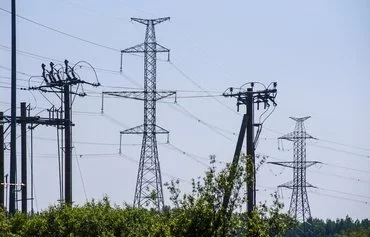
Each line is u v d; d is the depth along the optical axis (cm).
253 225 6159
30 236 10388
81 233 10556
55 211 10731
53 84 11656
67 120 11569
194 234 6072
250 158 6266
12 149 8444
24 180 12181
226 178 6175
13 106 8375
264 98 11494
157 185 14062
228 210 6172
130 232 10156
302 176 19800
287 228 6300
